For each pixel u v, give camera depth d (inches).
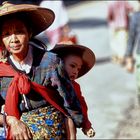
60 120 247.6
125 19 804.0
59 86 243.1
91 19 1539.1
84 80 727.1
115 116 545.0
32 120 243.6
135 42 627.5
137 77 566.6
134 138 474.6
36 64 243.1
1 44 245.9
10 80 242.1
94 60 275.9
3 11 237.3
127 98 617.3
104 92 653.3
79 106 249.8
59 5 639.8
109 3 814.5
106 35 1185.4
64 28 638.5
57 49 267.7
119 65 824.9
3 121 242.5
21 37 240.8
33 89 241.6
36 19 248.1
